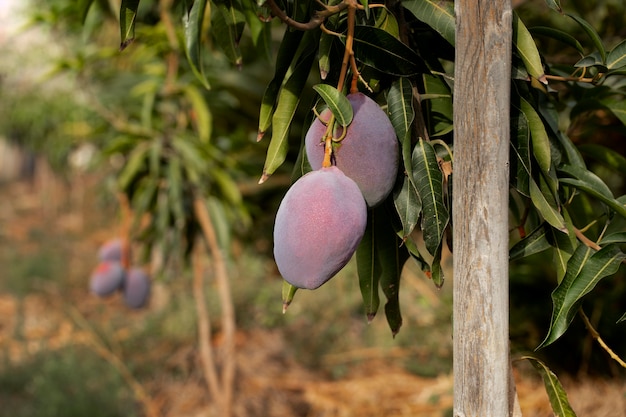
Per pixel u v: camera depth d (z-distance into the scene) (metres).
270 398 3.30
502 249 0.82
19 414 3.42
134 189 2.96
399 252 1.06
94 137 3.32
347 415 2.96
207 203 2.89
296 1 0.97
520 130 0.93
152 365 3.86
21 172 15.15
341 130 0.85
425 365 3.34
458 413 0.84
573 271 0.97
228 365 2.85
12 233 8.90
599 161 1.32
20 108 6.12
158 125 2.85
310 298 4.16
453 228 0.85
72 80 2.98
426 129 1.02
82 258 7.07
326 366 3.66
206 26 2.29
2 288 6.00
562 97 1.41
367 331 3.79
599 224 1.35
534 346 2.61
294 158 3.39
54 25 2.75
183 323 4.25
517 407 0.86
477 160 0.81
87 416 3.30
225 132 3.36
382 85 0.97
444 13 0.92
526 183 0.94
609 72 1.01
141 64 2.99
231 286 4.48
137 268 3.14
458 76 0.83
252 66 3.26
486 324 0.82
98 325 4.59
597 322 2.44
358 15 0.99
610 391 2.16
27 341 4.47
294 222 0.80
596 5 2.17
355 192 0.81
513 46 0.90
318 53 0.99
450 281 3.30
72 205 9.96
